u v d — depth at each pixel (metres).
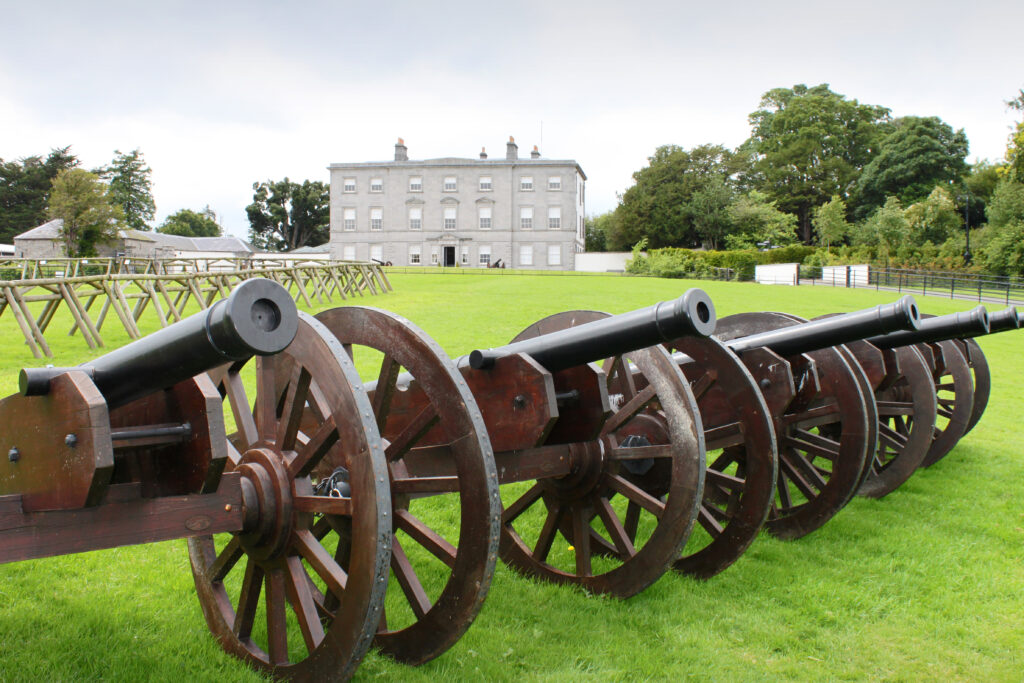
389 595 4.19
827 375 5.45
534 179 64.19
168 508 2.75
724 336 6.20
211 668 3.27
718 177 68.69
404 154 65.94
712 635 3.93
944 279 38.91
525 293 24.61
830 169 74.31
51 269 27.52
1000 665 3.75
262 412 3.13
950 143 71.88
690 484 3.97
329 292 23.61
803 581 4.70
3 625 3.66
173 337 2.12
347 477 3.67
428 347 3.08
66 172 57.78
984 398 8.59
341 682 2.82
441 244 64.44
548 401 3.57
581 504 4.50
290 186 93.69
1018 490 6.91
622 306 20.50
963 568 5.02
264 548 3.03
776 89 84.56
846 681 3.56
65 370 2.39
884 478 6.62
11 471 2.60
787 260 52.44
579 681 3.38
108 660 3.33
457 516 5.71
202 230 117.00
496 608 4.12
